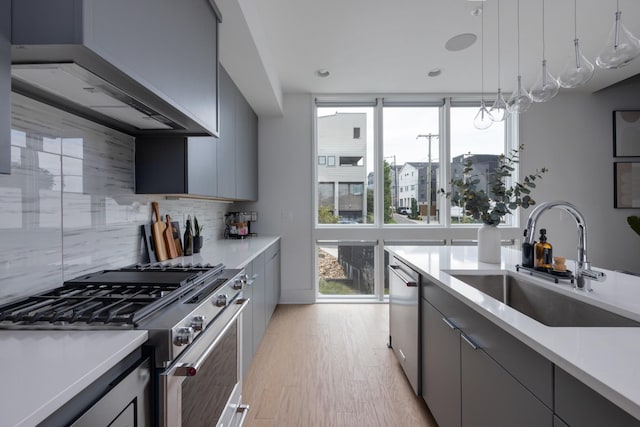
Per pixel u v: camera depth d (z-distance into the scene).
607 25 2.46
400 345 2.30
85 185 1.38
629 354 0.69
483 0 2.17
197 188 1.87
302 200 3.86
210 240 3.05
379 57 2.96
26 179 1.09
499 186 1.93
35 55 0.79
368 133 3.99
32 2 0.73
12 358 0.69
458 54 2.91
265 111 3.63
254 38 2.10
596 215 3.84
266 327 2.88
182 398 0.94
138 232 1.81
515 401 0.92
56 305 1.00
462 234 3.90
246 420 1.76
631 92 3.82
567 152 3.86
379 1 2.17
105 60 0.82
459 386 1.35
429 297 1.75
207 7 1.60
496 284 1.72
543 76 1.94
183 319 0.95
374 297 3.97
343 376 2.21
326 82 3.52
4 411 0.50
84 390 0.64
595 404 0.63
